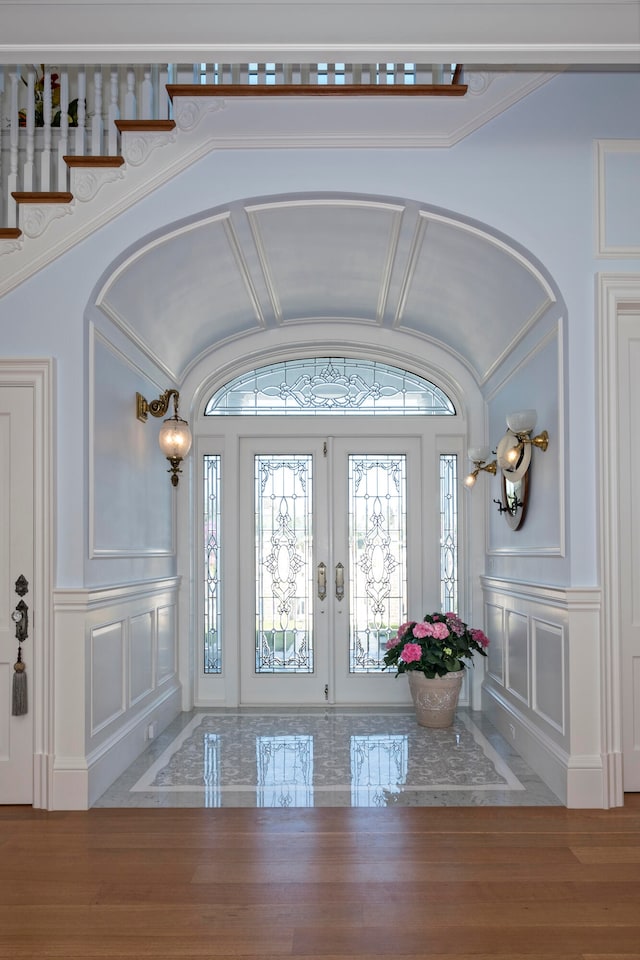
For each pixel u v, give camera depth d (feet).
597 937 8.53
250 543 20.85
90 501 13.11
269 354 20.70
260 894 9.56
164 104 13.64
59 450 12.86
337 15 8.64
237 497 20.77
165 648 18.49
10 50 9.30
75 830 11.68
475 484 20.17
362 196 12.93
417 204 12.94
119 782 14.02
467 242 14.03
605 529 12.57
